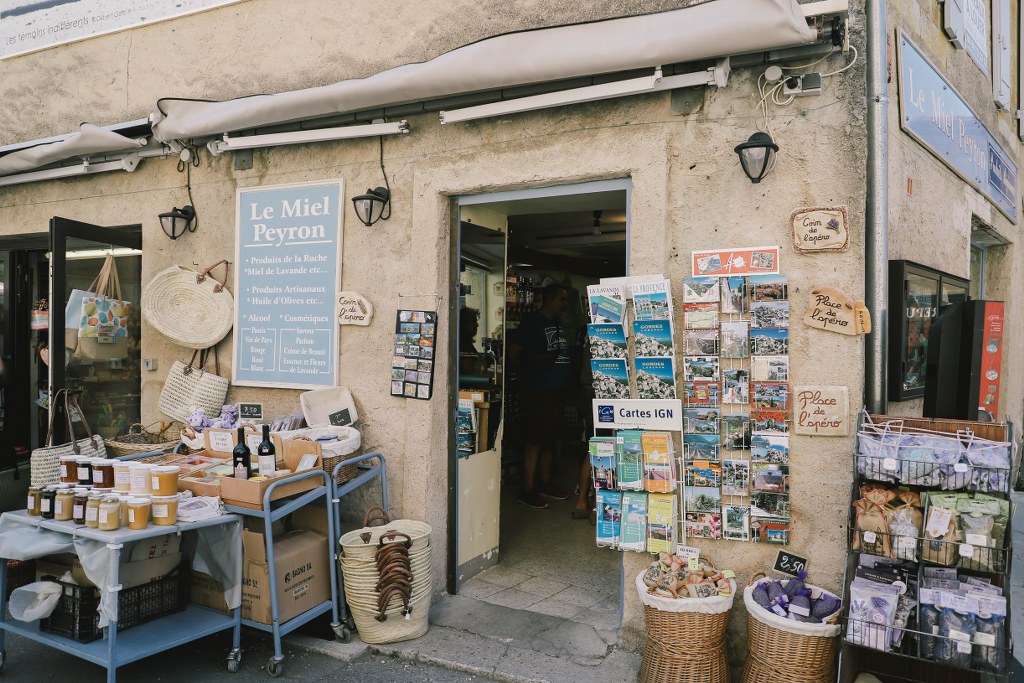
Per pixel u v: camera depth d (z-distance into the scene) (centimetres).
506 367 713
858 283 325
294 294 473
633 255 366
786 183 337
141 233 551
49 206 589
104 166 543
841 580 328
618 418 364
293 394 477
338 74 470
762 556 343
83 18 577
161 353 537
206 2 520
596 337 368
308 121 460
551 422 637
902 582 289
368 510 442
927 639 271
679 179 359
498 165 402
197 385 491
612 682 338
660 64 342
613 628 395
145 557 348
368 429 449
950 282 462
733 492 345
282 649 381
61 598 342
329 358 462
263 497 347
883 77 342
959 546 268
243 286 492
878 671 329
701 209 354
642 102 366
